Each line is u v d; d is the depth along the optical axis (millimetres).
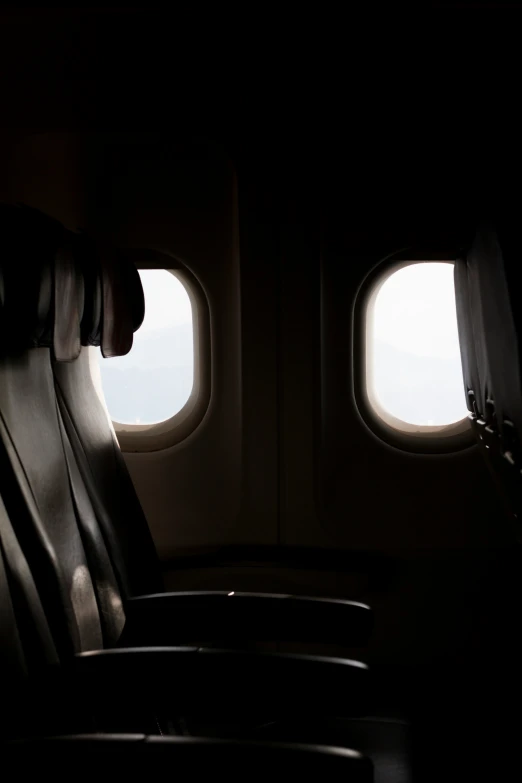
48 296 1337
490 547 2588
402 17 2432
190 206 2592
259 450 2592
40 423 1465
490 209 1298
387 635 2627
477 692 2547
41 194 2590
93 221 2600
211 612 1617
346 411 2629
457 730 2260
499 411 1506
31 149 2574
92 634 1446
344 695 1211
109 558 1618
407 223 2539
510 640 2578
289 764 868
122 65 2502
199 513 2639
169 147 2574
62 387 1642
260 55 2473
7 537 1212
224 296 2605
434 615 2613
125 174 2594
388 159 2516
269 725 1887
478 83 2459
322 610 1577
